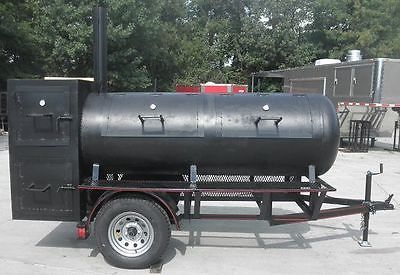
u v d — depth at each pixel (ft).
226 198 17.51
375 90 47.06
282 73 71.26
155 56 78.28
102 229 15.55
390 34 106.32
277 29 107.04
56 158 15.72
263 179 18.35
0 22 65.16
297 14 111.34
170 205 15.67
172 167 16.56
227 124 15.99
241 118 16.11
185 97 16.78
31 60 73.46
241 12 125.39
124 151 15.94
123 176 17.63
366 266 16.42
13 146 15.74
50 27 66.85
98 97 16.71
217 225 21.11
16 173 15.87
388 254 17.74
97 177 16.14
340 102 52.90
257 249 18.01
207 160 16.22
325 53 115.34
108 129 15.78
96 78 18.06
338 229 20.98
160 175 17.58
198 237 19.33
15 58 72.28
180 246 18.15
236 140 15.89
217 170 16.74
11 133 15.70
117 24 66.90
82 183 16.12
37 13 69.77
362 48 107.86
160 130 15.85
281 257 17.15
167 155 16.07
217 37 113.80
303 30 116.47
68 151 15.70
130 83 71.36
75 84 15.56
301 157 16.24
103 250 15.62
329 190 15.92
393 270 16.10
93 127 15.80
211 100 16.65
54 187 15.83
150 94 17.03
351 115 49.96
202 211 23.48
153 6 72.18
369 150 51.83
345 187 30.73
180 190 15.61
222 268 15.88
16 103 15.61
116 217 15.49
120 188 15.56
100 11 17.97
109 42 66.95
